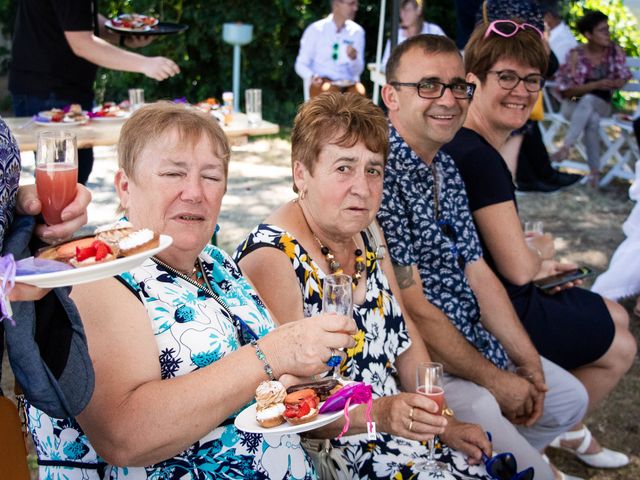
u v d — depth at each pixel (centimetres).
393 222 280
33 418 184
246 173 835
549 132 865
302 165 240
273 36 1128
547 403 318
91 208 681
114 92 1120
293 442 204
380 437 237
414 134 291
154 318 182
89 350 169
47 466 185
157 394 171
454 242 306
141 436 169
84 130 496
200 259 208
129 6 1091
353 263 251
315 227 243
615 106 1013
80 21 521
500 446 282
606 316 338
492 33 334
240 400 177
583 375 348
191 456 184
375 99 677
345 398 182
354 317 243
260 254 232
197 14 1098
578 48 800
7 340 142
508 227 321
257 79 1145
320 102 237
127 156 193
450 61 285
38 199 161
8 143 155
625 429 385
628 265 495
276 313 232
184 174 191
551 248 356
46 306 150
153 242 143
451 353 286
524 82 332
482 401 283
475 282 313
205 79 1145
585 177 837
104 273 132
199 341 185
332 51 875
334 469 222
